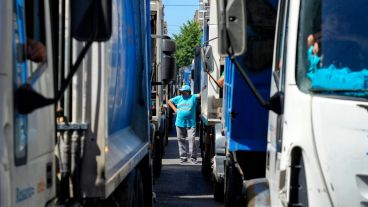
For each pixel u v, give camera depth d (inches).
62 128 279.0
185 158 1099.3
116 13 379.2
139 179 473.7
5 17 198.1
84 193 280.4
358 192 257.8
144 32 518.9
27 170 214.7
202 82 1024.9
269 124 343.3
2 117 192.5
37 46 231.5
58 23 279.0
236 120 468.8
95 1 216.4
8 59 197.6
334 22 285.0
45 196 236.8
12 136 199.3
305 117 273.0
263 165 470.6
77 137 279.7
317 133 266.1
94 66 281.1
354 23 284.2
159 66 949.2
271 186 327.9
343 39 282.0
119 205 384.5
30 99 207.6
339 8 286.2
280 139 302.0
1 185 190.1
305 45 286.2
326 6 287.3
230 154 520.4
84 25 216.7
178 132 1095.0
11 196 197.2
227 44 280.1
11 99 199.3
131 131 473.4
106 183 285.0
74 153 279.3
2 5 197.6
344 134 260.8
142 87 508.4
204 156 922.7
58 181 274.1
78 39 217.2
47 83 241.8
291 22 293.4
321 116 265.6
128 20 444.1
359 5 286.0
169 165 1075.3
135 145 447.2
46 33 243.4
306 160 270.7
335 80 272.8
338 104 263.9
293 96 282.0
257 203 337.1
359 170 258.1
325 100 266.5
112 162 326.0
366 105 261.1
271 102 302.5
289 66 288.0
